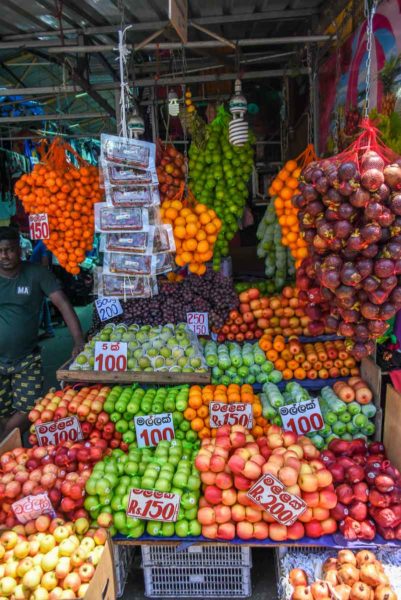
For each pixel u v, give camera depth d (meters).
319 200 1.95
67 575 2.20
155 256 2.91
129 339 3.73
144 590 2.95
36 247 7.48
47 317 8.59
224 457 2.66
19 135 7.66
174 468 2.82
